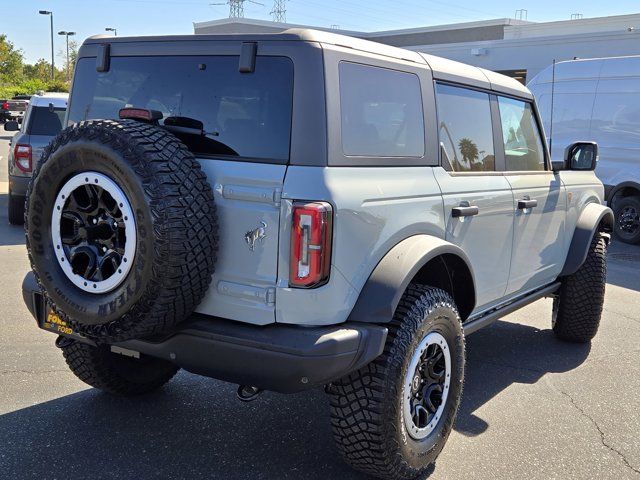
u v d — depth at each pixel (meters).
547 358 5.38
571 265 5.35
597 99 11.52
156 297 2.74
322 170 2.84
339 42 3.03
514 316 6.60
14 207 9.97
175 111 3.21
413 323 3.12
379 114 3.21
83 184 2.82
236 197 2.88
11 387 4.27
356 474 3.40
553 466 3.61
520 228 4.50
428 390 3.38
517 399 4.51
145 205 2.66
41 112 9.74
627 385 4.83
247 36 3.05
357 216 2.92
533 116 4.95
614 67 11.34
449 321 3.39
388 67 3.30
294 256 2.80
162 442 3.66
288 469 3.43
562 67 12.05
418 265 3.13
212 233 2.84
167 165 2.73
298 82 2.89
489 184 4.07
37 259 3.02
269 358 2.82
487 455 3.70
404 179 3.30
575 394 4.63
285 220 2.80
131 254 2.74
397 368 3.04
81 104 3.61
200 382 4.51
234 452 3.58
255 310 2.89
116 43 3.48
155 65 3.32
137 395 4.22
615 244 11.41
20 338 5.20
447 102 3.81
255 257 2.87
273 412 4.09
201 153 3.04
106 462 3.42
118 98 3.46
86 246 2.88
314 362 2.78
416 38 32.41
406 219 3.25
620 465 3.65
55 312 3.07
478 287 4.09
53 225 2.96
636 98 11.05
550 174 5.02
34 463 3.37
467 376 4.91
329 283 2.84
